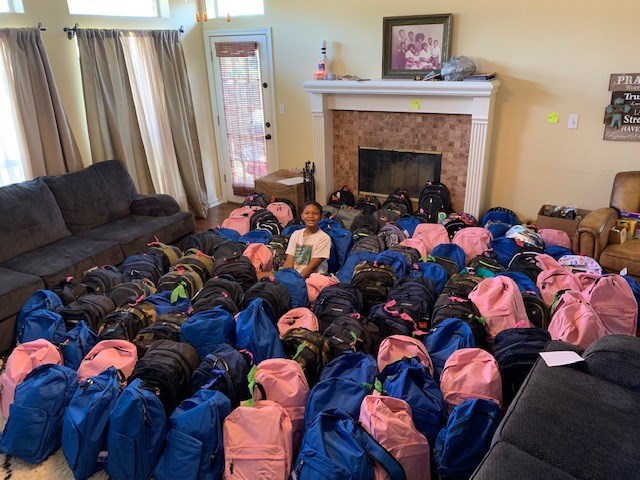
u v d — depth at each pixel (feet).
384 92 14.30
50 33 13.03
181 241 14.49
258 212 14.47
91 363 7.87
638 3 11.50
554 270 10.19
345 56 15.58
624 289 9.09
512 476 4.77
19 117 12.53
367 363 7.53
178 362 7.48
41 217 12.17
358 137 16.14
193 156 17.84
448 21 13.50
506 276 9.55
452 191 15.26
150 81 15.90
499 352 7.89
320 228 12.75
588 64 12.42
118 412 6.56
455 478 6.24
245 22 16.93
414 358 7.45
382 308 9.08
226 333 8.27
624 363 6.00
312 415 6.79
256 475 6.27
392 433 6.02
